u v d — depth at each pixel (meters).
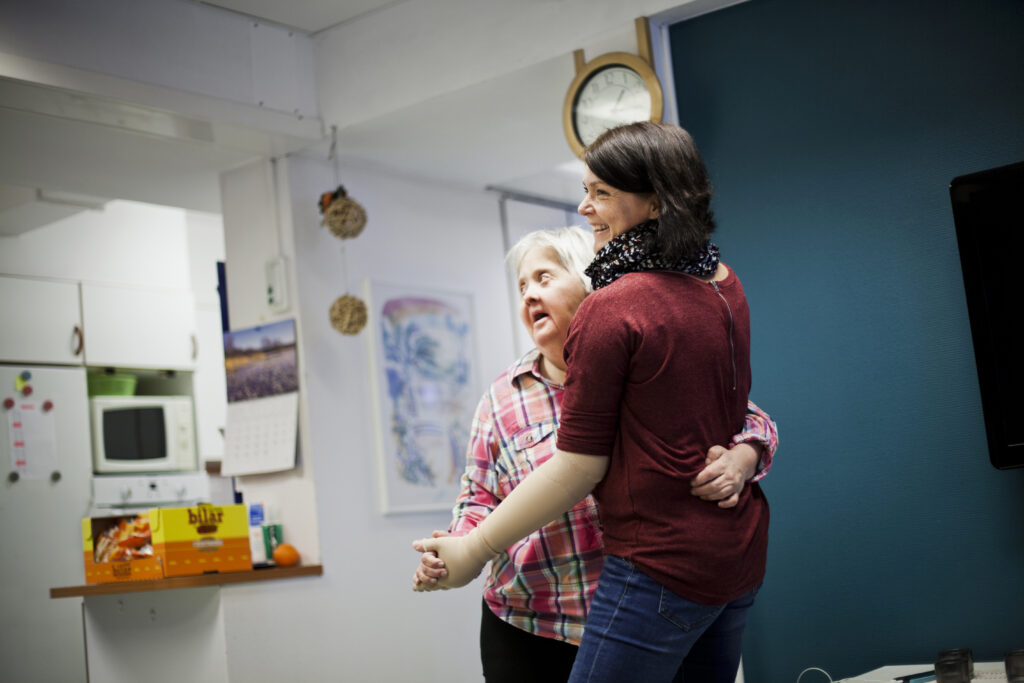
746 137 3.39
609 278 1.61
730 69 3.42
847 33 3.20
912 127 3.09
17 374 5.14
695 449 1.49
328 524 4.14
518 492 1.59
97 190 4.49
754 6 3.37
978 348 2.71
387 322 4.48
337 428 4.24
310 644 4.00
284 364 4.22
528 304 2.02
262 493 4.29
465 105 3.95
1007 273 2.66
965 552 2.98
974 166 2.99
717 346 1.53
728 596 1.50
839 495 3.18
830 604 3.18
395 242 4.60
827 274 3.23
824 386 3.22
